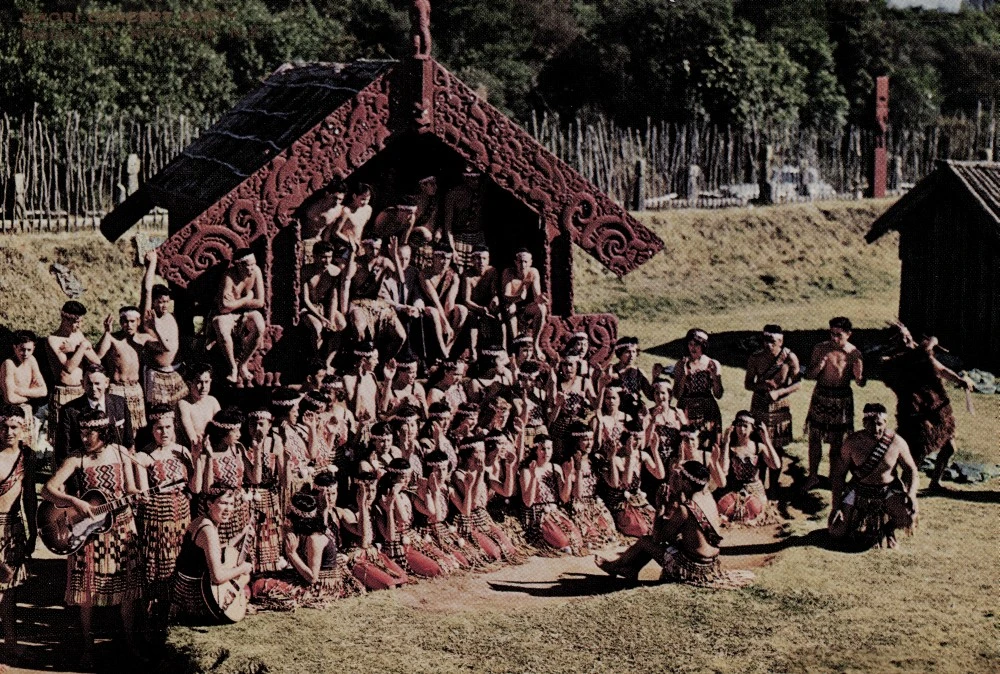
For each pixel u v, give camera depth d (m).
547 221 14.23
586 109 44.31
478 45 49.16
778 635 10.38
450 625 10.72
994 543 12.81
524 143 13.98
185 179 15.61
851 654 9.97
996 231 21.42
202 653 10.02
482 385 13.56
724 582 11.66
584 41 46.94
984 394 19.91
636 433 13.33
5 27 35.38
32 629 11.07
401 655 10.05
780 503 14.12
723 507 13.68
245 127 15.60
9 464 10.48
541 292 14.44
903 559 12.29
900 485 12.83
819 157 42.69
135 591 10.50
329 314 13.41
